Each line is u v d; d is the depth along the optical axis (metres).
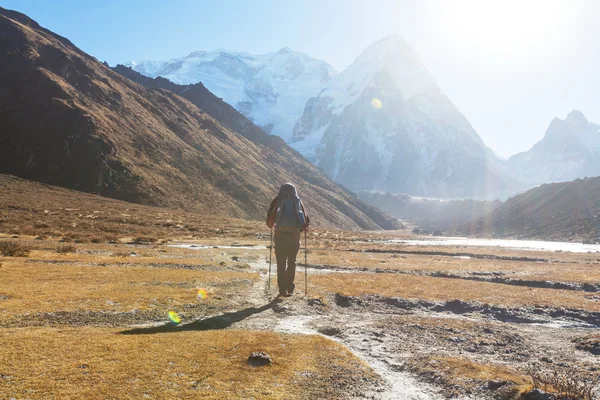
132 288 13.29
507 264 34.81
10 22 149.38
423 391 6.46
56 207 69.25
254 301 13.31
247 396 5.54
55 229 44.59
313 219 177.38
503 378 6.86
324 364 7.17
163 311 10.79
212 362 6.75
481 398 6.17
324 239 71.44
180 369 6.34
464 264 32.78
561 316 13.55
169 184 122.25
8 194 75.88
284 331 9.73
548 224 181.12
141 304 11.17
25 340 7.26
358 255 38.75
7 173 102.38
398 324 11.16
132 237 44.25
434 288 17.55
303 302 13.34
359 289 16.55
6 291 11.63
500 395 6.20
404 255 43.78
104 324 9.32
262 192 157.75
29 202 69.88
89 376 5.80
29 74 129.62
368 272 24.33
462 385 6.61
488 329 10.98
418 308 14.42
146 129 148.25
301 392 5.88
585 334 11.05
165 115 176.75
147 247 34.03
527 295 16.53
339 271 24.25
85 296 11.56
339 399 5.78
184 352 7.17
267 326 10.16
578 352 9.19
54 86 128.75
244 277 17.72
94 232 45.88
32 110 118.69
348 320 11.53
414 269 26.55
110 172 109.44
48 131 114.31
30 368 5.93
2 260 19.41
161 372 6.16
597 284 22.02
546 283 22.56
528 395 5.93
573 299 15.85
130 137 135.12
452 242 120.00
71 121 118.31
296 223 14.29
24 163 105.56
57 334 7.87
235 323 10.26
